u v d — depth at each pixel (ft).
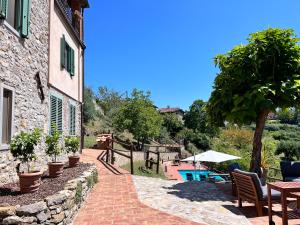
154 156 93.97
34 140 19.43
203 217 19.69
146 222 18.35
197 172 73.92
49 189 19.12
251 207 23.11
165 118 157.99
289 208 22.29
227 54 29.45
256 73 27.84
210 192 28.89
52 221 15.80
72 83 46.16
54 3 35.65
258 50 27.53
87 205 22.70
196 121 171.83
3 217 14.28
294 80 26.23
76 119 49.37
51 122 33.99
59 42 38.24
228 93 28.96
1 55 20.90
